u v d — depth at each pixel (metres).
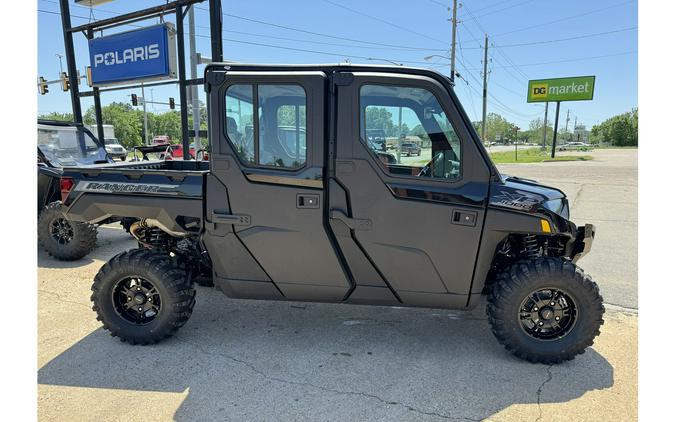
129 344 3.61
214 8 7.80
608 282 5.29
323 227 3.24
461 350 3.54
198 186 3.41
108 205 3.60
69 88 11.09
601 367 3.28
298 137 3.22
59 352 3.48
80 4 10.40
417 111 3.14
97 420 2.66
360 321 4.11
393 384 3.05
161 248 3.95
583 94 38.19
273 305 4.50
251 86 3.22
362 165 3.17
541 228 3.09
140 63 9.38
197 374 3.18
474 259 3.19
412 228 3.19
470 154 3.12
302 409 2.76
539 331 3.34
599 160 31.42
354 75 3.13
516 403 2.83
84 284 5.14
